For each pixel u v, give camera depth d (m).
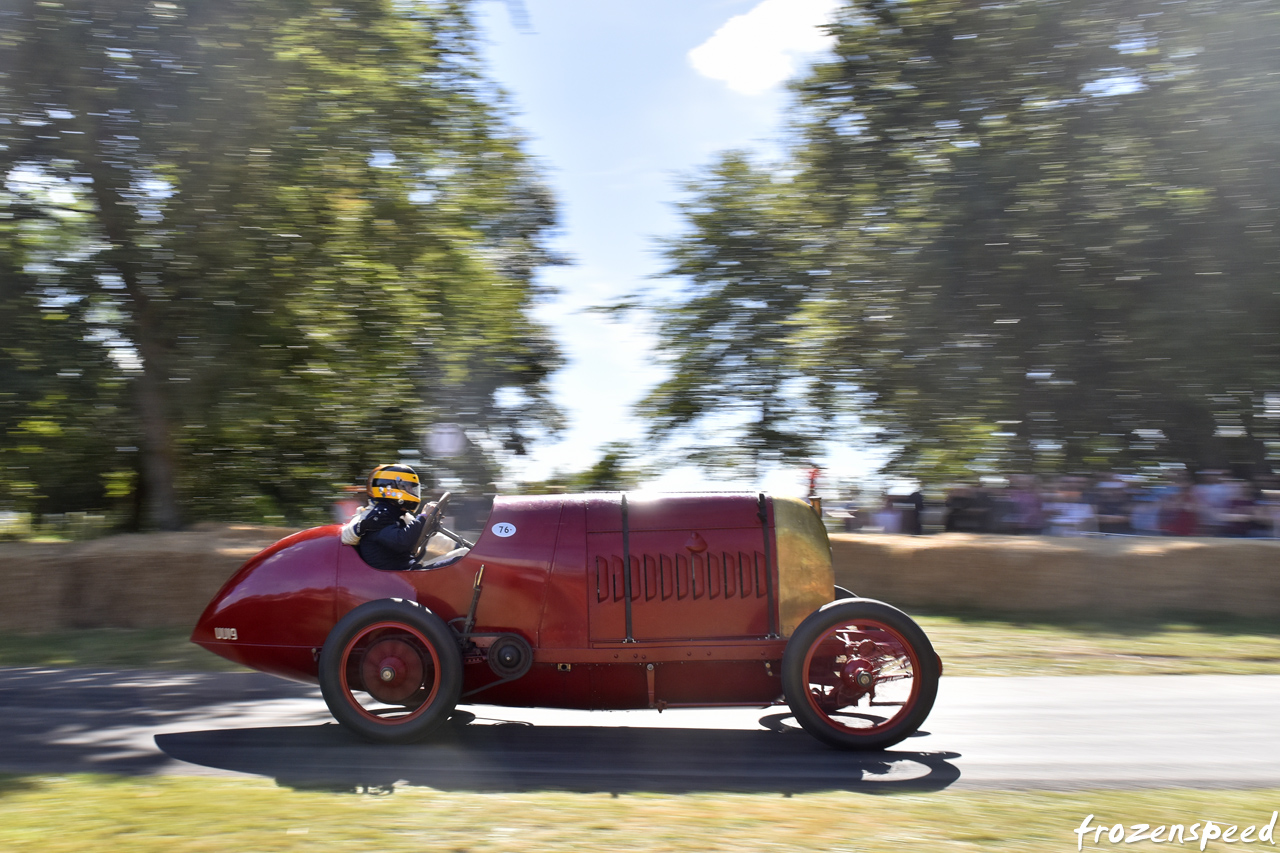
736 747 5.14
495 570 5.26
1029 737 5.37
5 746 5.09
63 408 13.20
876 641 5.15
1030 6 14.58
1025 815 3.95
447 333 15.50
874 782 4.49
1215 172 13.65
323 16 13.12
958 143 15.38
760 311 20.31
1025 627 9.30
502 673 5.15
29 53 11.70
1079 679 7.00
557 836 3.63
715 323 20.53
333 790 4.24
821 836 3.65
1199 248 13.72
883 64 16.11
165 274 12.52
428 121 14.62
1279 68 13.59
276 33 12.53
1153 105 13.95
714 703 5.27
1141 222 13.76
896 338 15.15
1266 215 13.58
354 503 15.39
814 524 5.38
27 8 11.66
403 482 5.49
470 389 17.31
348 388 15.09
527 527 5.34
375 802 4.05
